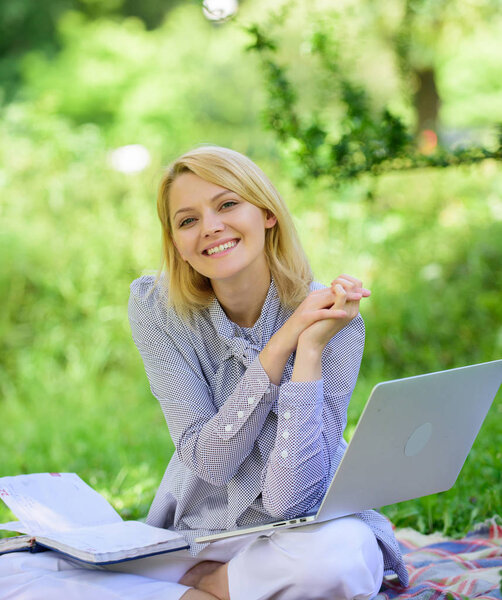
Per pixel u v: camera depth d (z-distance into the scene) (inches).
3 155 351.3
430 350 266.7
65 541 95.9
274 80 193.3
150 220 321.4
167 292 109.1
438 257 296.2
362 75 330.6
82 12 612.7
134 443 217.6
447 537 140.0
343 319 99.2
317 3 297.4
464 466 160.7
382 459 94.3
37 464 211.6
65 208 333.7
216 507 106.9
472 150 180.1
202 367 108.7
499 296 276.7
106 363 297.9
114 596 95.7
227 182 101.9
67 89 538.3
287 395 97.8
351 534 95.5
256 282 107.3
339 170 190.1
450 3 311.3
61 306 307.9
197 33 566.6
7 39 601.9
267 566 96.6
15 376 297.3
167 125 506.6
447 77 474.6
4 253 311.1
